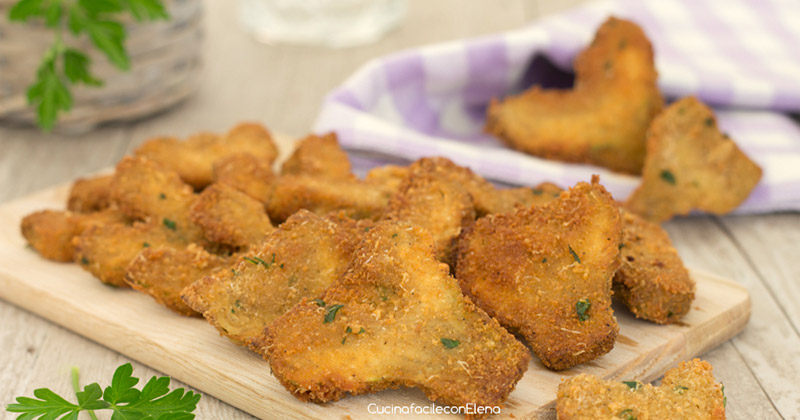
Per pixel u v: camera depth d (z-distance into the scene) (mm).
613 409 425
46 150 649
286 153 609
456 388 429
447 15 829
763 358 488
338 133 594
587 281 454
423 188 490
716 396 435
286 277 461
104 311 488
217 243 499
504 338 439
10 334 499
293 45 792
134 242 501
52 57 610
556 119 596
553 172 582
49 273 513
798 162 590
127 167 521
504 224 471
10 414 459
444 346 436
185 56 671
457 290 446
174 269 483
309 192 504
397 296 445
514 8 842
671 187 560
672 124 568
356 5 785
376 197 509
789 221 582
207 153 556
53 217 525
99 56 634
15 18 603
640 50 594
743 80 629
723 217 584
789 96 625
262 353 441
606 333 447
